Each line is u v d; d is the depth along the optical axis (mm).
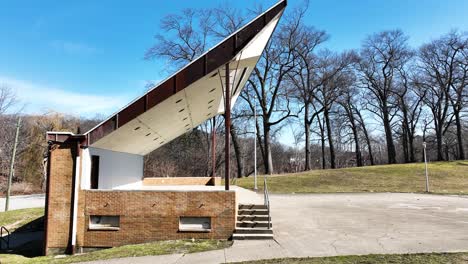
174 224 12977
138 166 22875
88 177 13508
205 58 13188
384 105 58625
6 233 19156
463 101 55812
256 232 12852
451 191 32094
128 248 11930
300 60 48250
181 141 51594
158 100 13133
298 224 15312
